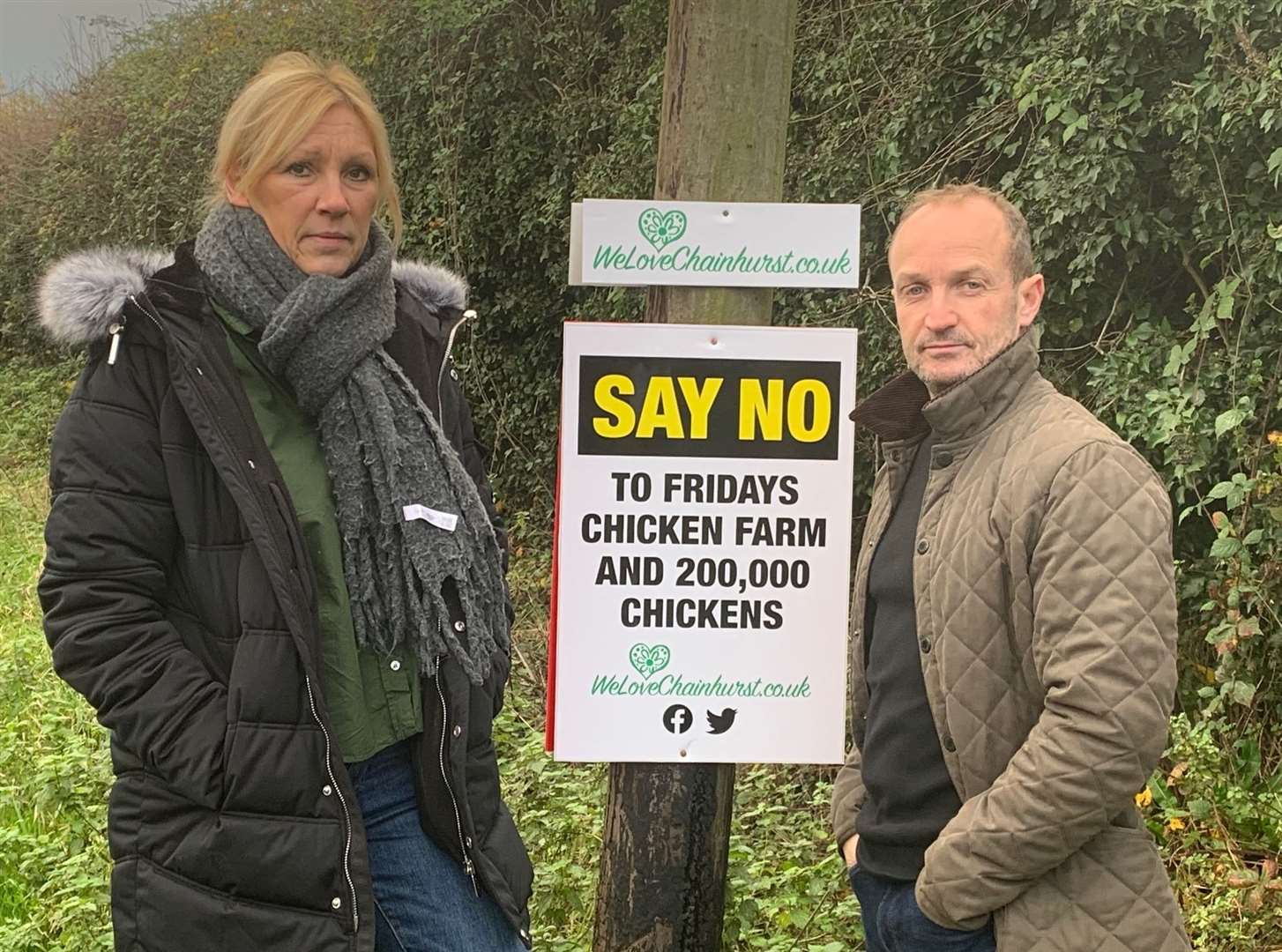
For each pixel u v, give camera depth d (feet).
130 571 6.30
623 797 8.71
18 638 21.18
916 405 7.13
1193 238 15.80
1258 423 14.83
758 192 8.45
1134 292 16.62
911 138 19.08
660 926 8.68
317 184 6.72
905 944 6.71
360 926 6.34
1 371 57.06
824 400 8.34
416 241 31.65
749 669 8.43
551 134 28.17
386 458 6.69
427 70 30.81
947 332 6.61
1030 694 6.19
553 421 29.12
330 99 6.68
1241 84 14.57
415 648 6.72
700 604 8.38
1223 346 15.43
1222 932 11.32
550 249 28.07
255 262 6.59
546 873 11.59
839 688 8.46
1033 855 5.82
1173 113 15.01
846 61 19.77
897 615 6.89
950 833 6.10
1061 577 5.82
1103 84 15.70
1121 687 5.61
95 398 6.34
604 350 8.25
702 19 8.25
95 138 49.44
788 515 8.38
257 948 6.24
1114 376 15.72
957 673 6.28
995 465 6.35
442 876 6.95
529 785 14.03
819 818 14.01
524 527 27.35
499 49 28.66
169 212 44.88
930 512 6.63
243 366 6.63
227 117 6.88
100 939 11.07
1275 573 13.75
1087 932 5.93
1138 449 15.92
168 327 6.33
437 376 7.54
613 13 26.89
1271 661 14.29
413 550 6.70
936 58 18.49
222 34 41.91
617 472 8.31
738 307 8.43
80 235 50.01
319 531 6.56
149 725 6.19
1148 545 5.78
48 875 12.89
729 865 10.71
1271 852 12.50
